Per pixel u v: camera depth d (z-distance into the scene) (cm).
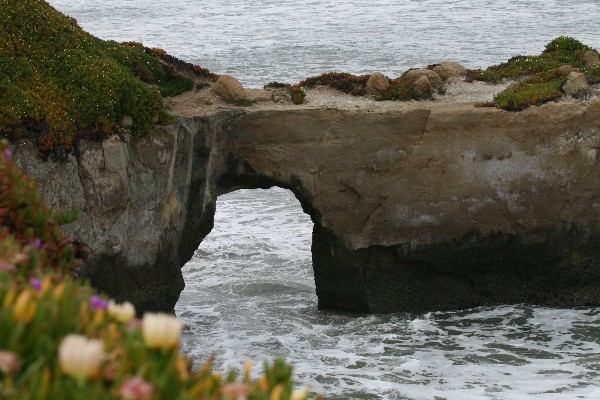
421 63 11162
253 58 11519
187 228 4794
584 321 4719
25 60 4284
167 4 17575
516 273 4994
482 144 4822
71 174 4134
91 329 1104
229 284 5306
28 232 1611
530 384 3791
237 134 4847
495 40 12825
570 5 16175
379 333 4538
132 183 4356
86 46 4625
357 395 3669
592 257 4969
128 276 4359
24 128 4019
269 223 6469
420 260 4875
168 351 1063
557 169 4872
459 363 4075
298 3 17288
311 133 4831
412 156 4812
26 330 1029
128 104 4353
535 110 4822
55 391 966
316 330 4581
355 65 11031
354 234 4844
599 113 4862
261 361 4131
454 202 4847
